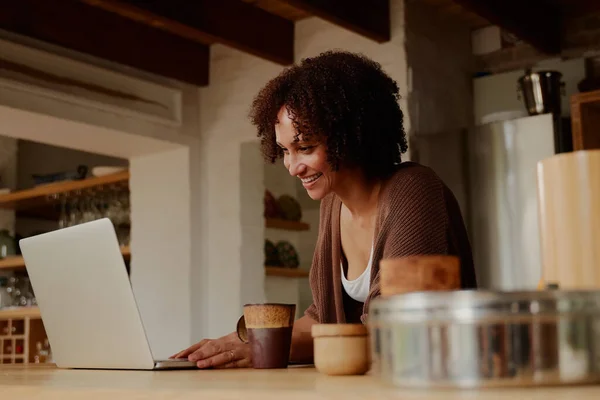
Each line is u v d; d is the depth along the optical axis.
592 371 0.63
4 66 3.51
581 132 3.14
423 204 1.50
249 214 4.25
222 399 0.71
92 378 1.12
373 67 1.67
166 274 4.33
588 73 3.84
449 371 0.64
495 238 3.30
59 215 6.03
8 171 5.89
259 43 3.90
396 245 1.47
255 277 4.23
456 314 0.64
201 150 4.40
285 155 1.67
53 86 3.69
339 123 1.57
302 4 3.24
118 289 1.45
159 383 0.93
